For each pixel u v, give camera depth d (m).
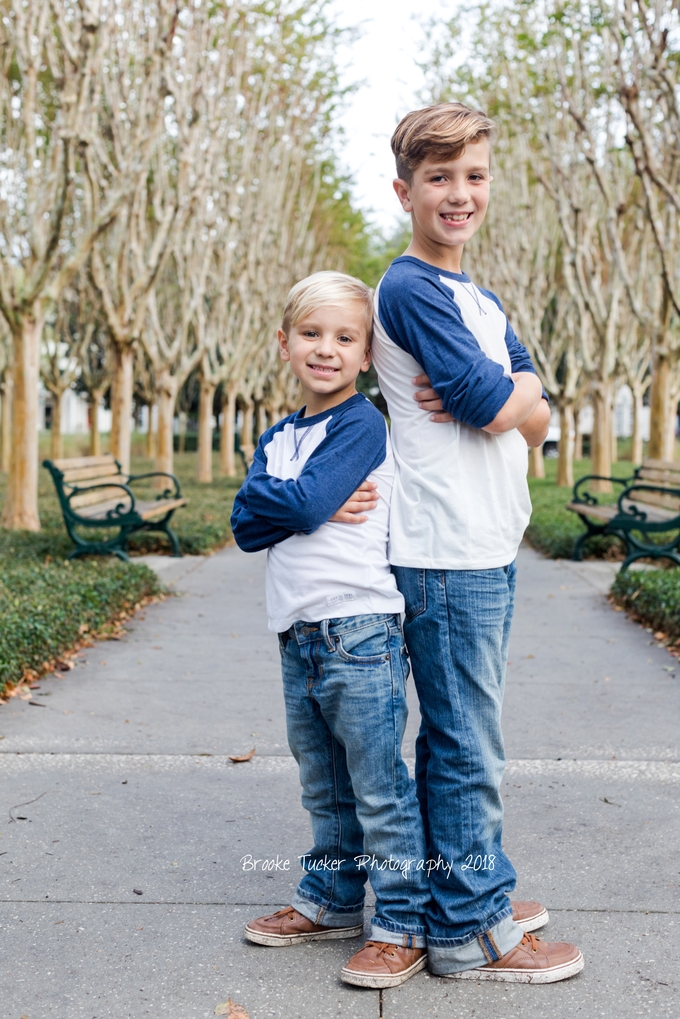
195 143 13.08
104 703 4.60
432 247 2.29
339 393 2.32
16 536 9.95
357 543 2.20
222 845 3.02
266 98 17.56
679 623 5.69
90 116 10.18
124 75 12.08
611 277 16.61
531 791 3.48
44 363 21.88
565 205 15.52
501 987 2.22
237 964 2.33
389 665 2.21
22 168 14.10
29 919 2.55
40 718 4.33
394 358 2.25
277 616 2.27
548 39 12.73
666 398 12.91
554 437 45.62
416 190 2.24
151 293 14.09
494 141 2.28
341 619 2.18
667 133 12.47
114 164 12.98
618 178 13.45
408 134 2.22
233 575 8.79
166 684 4.98
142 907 2.62
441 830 2.26
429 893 2.29
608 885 2.73
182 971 2.30
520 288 18.73
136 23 11.95
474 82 16.47
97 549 8.76
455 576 2.18
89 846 3.01
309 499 2.13
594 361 18.98
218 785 3.54
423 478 2.21
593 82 13.19
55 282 10.93
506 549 2.25
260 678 5.13
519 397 2.12
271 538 2.24
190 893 2.71
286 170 18.98
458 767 2.22
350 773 2.26
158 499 10.23
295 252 21.97
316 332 2.25
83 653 5.64
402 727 2.23
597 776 3.63
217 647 5.87
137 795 3.44
